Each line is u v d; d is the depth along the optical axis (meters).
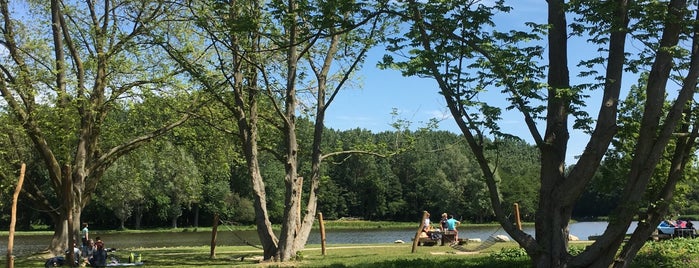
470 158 83.31
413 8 10.95
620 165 12.10
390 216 94.69
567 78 11.13
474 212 78.62
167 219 71.94
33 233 52.59
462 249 18.69
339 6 11.29
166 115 24.02
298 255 17.70
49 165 21.61
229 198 69.81
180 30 20.59
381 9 11.40
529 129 10.99
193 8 17.56
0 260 20.52
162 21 20.34
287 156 18.44
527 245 10.69
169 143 26.12
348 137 103.19
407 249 20.92
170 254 21.72
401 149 20.80
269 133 21.83
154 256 20.83
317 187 19.20
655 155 10.06
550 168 10.92
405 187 95.31
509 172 71.19
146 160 28.98
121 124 24.52
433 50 10.55
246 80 20.20
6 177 22.19
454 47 10.54
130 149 24.22
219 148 25.27
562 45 11.18
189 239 41.75
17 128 20.16
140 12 20.88
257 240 39.47
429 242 23.28
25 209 59.34
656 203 10.39
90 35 21.83
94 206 62.28
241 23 13.33
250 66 18.28
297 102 20.81
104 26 21.98
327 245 25.17
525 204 59.81
